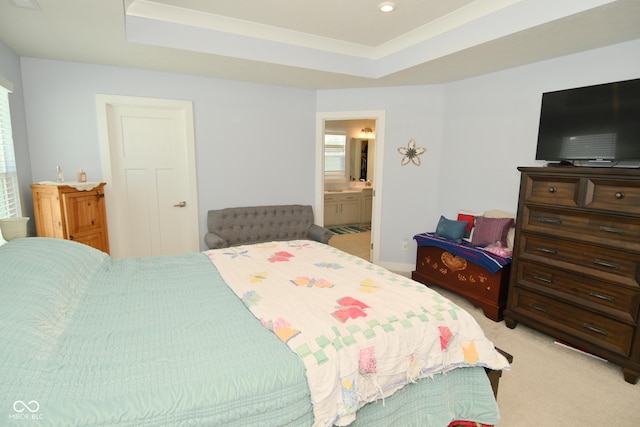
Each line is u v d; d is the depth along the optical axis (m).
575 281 2.45
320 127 4.48
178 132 3.79
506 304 2.98
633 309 2.16
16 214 2.73
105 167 3.42
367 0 2.54
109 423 0.92
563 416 1.91
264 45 3.18
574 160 2.71
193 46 2.89
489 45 2.67
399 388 1.37
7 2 2.00
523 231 2.75
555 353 2.53
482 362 1.55
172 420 0.97
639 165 2.55
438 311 1.57
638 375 2.15
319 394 1.15
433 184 4.21
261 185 4.26
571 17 2.15
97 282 1.79
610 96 2.45
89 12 2.14
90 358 1.12
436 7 2.64
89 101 3.30
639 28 2.31
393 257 4.49
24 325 1.13
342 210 7.06
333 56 3.53
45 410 0.90
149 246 3.79
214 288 1.81
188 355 1.17
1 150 2.53
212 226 3.85
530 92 3.18
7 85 2.49
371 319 1.44
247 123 4.07
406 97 4.16
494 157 3.54
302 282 1.88
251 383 1.07
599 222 2.29
